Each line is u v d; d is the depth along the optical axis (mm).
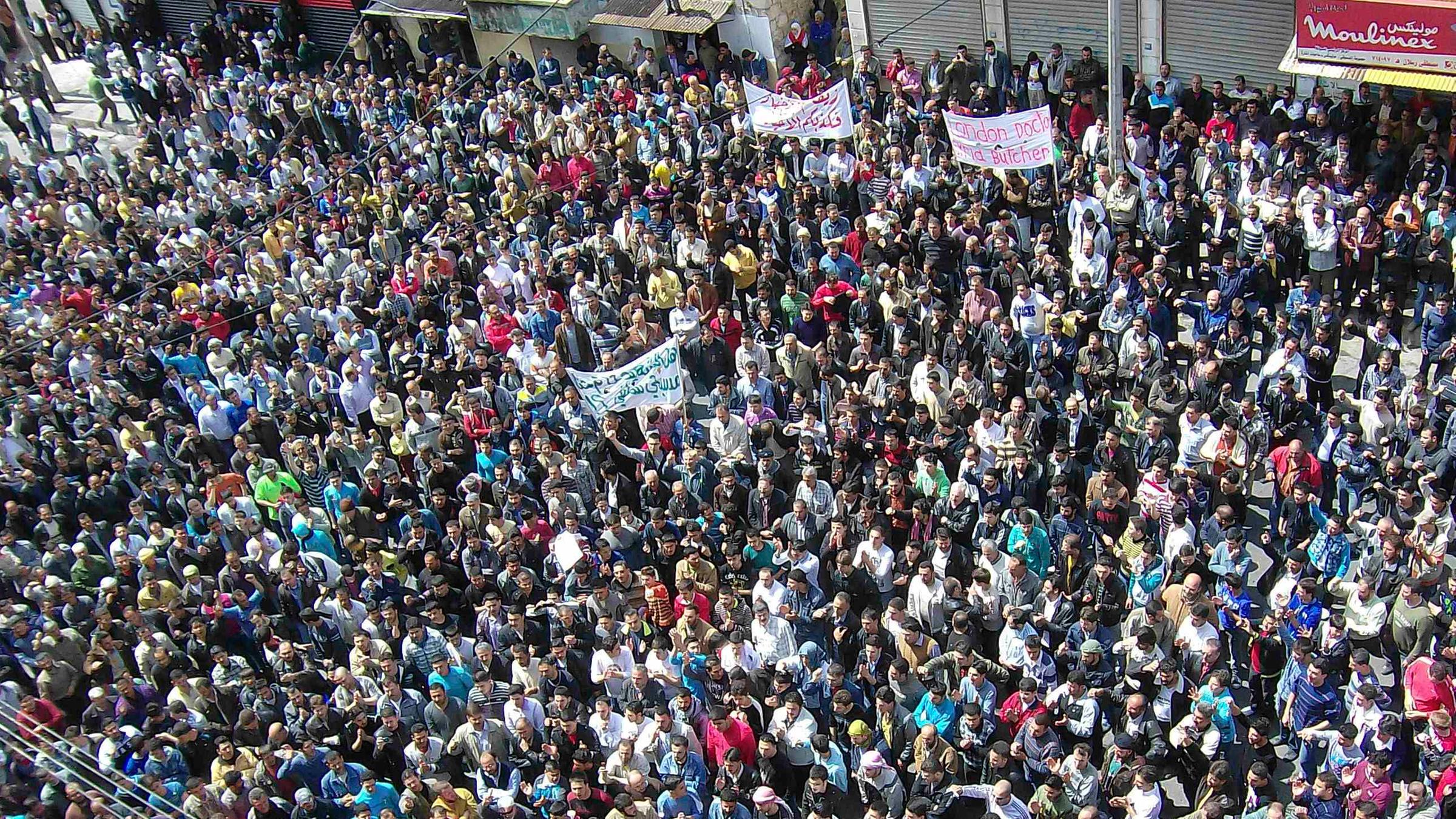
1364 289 40344
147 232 53312
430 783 26016
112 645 32062
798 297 39812
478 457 35969
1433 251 38375
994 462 32625
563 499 33406
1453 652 26016
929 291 37500
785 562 30781
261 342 43094
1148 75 54156
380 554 33094
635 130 53156
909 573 29969
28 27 72000
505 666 29906
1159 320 36375
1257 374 38062
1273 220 40125
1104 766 25797
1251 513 35500
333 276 47969
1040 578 29703
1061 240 44250
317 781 27859
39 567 36594
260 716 29578
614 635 28969
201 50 70312
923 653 27891
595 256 46531
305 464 37125
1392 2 42062
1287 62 45938
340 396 40188
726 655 28547
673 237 46844
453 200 50719
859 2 59188
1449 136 43812
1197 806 25250
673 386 35594
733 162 50344
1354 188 42625
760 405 34875
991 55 54938
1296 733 26781
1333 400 35281
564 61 64125
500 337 42500
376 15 67125
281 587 32938
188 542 35031
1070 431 33781
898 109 50594
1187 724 25453
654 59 60062
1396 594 27984
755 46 60469
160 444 40250
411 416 37656
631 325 40906
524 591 31266
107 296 48969
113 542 36875
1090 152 47469
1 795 27781
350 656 30859
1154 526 31031
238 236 50719
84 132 69000
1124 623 28875
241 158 60375
